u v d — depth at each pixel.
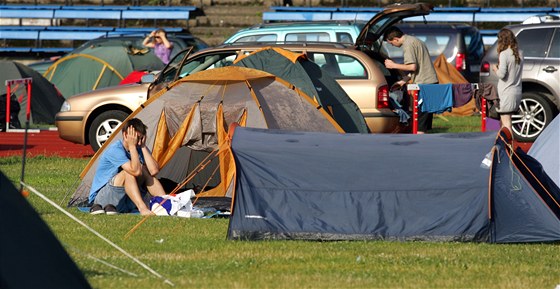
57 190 49.69
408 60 63.97
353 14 126.38
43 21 134.38
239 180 37.28
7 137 79.38
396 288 28.52
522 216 36.50
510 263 32.22
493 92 63.16
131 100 65.31
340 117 53.75
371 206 36.75
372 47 65.44
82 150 70.44
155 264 31.50
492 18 124.31
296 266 31.47
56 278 24.20
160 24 131.50
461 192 36.66
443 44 98.81
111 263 31.47
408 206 36.66
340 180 37.41
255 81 47.97
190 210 42.47
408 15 62.94
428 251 34.19
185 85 47.62
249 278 29.47
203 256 33.06
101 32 130.25
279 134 40.22
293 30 72.25
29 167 59.31
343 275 30.08
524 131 74.38
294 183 37.34
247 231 36.22
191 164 48.16
